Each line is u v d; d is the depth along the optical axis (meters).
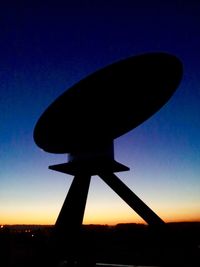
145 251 11.33
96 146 10.66
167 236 11.02
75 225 9.95
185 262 9.84
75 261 9.81
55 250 9.37
